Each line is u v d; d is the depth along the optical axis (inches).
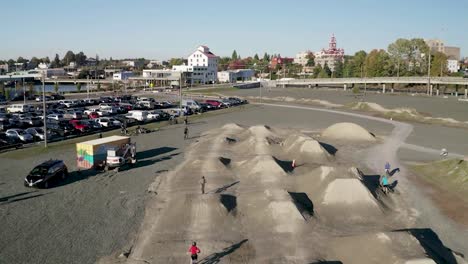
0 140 2046.0
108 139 1782.7
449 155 2087.8
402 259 848.9
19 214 1186.6
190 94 6112.2
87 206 1266.0
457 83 5836.6
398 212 1269.7
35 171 1438.2
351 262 921.5
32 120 2748.5
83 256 950.4
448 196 1427.2
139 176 1604.3
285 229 1098.1
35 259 930.7
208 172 1656.0
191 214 1170.0
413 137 2620.6
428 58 7480.3
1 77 6633.9
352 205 1248.2
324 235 1078.4
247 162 1749.5
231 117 3572.8
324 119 3513.8
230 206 1258.0
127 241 1031.0
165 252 971.3
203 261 930.7
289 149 2081.7
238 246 1004.6
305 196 1378.0
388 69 7696.9
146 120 3095.5
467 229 1146.7
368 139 2493.8
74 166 1707.7
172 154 1999.3
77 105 4003.4
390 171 1765.5
